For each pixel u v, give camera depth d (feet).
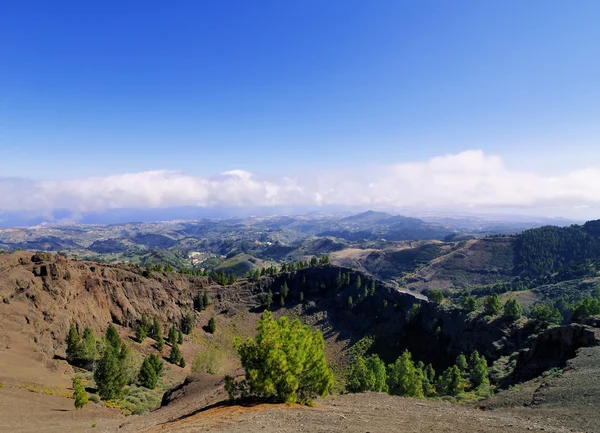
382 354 483.92
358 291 643.04
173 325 460.14
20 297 291.99
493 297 411.34
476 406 150.71
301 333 117.91
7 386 164.86
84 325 355.15
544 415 114.11
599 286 599.57
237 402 115.14
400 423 92.02
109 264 539.29
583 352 188.85
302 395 116.88
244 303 645.51
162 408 196.03
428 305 514.27
